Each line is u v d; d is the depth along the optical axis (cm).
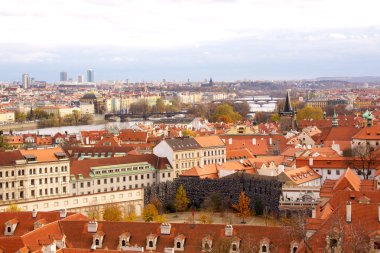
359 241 18350
